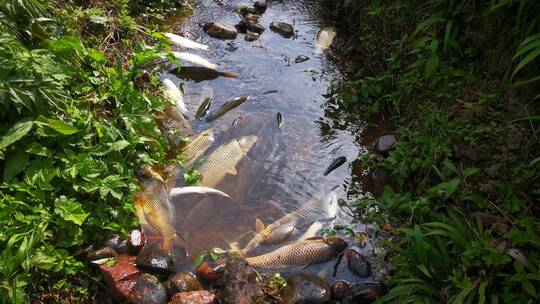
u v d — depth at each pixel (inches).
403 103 87.1
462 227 60.6
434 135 75.3
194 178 75.8
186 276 61.2
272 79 102.0
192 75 101.9
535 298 51.0
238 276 59.7
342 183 78.4
